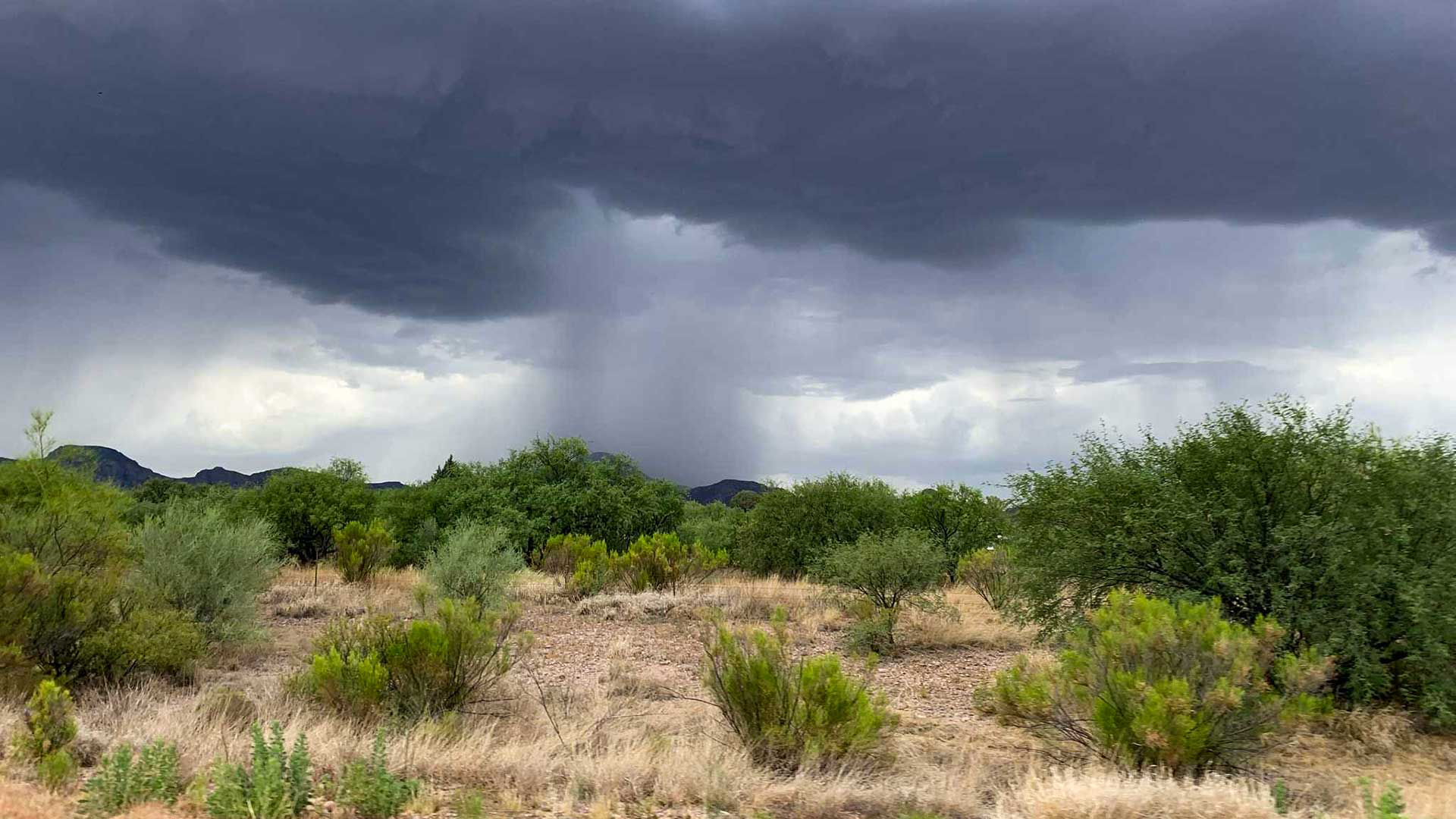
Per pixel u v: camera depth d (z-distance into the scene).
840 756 8.62
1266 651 9.10
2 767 7.46
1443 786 8.46
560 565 29.34
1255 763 8.73
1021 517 14.62
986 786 8.17
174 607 14.49
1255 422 12.69
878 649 16.39
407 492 37.16
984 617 19.61
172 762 7.02
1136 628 8.91
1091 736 9.01
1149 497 12.86
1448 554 11.40
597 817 7.00
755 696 9.14
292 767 6.76
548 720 10.22
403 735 9.27
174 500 16.66
